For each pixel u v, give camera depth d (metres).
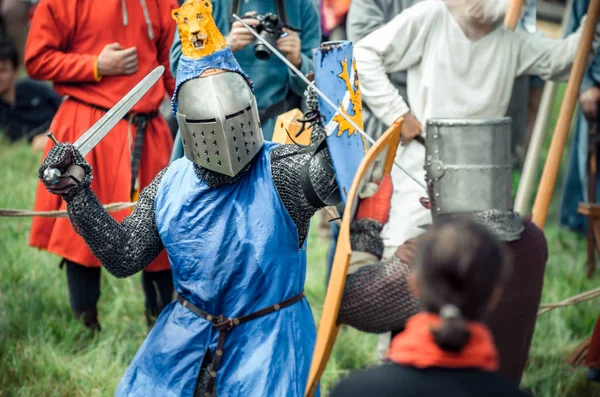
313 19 10.62
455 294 4.43
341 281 5.61
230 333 6.80
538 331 10.82
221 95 6.58
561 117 9.07
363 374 4.59
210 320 6.84
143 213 7.04
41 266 12.38
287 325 6.77
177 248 6.88
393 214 9.63
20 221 14.27
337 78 6.52
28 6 23.22
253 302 6.79
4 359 9.81
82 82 10.60
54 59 10.46
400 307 5.66
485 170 5.76
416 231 9.58
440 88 9.59
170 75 11.10
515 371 5.86
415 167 9.67
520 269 5.75
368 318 5.75
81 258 10.45
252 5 10.10
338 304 5.63
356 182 5.79
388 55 9.66
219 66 6.68
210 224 6.80
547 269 12.89
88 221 6.73
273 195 6.73
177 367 6.85
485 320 5.66
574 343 10.73
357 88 6.80
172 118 12.18
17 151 18.27
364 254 6.03
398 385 4.46
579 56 9.13
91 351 10.13
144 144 10.72
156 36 10.83
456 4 9.51
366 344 10.43
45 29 10.51
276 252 6.73
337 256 5.72
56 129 10.66
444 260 4.44
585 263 13.24
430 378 4.43
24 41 23.34
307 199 6.52
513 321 5.77
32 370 9.65
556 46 9.78
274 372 6.64
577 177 14.52
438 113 9.64
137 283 12.16
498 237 5.67
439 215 5.88
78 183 6.68
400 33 9.58
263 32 9.67
